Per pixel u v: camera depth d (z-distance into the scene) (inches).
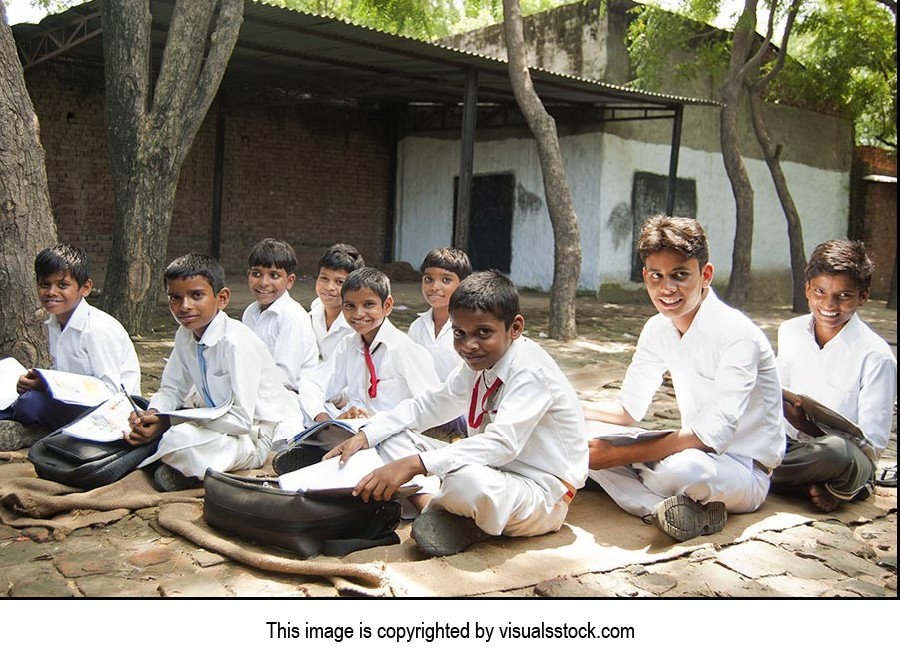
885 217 749.9
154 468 138.3
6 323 181.9
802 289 552.7
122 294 301.4
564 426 118.5
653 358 141.0
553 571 108.7
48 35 442.3
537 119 363.6
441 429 157.5
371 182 676.1
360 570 103.0
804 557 117.3
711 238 610.5
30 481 130.3
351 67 473.1
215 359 141.5
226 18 302.2
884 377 140.7
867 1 560.1
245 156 614.9
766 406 129.9
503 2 361.1
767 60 599.2
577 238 372.2
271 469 147.8
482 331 112.1
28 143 183.2
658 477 122.9
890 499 146.0
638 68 520.4
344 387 156.2
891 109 669.3
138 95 292.2
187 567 108.7
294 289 537.0
